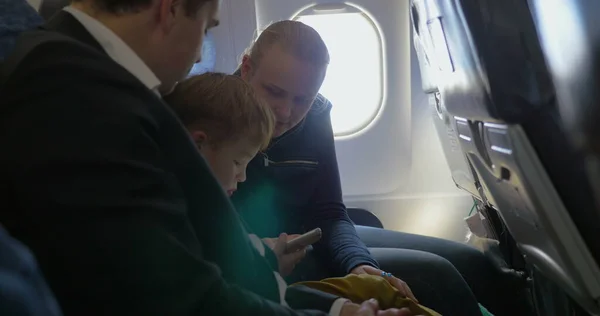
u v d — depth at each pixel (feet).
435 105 5.49
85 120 2.12
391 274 4.71
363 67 7.22
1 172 2.07
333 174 5.32
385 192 7.61
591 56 2.43
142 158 2.22
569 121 2.65
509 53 2.74
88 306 2.06
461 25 2.90
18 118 2.11
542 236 3.26
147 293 2.09
